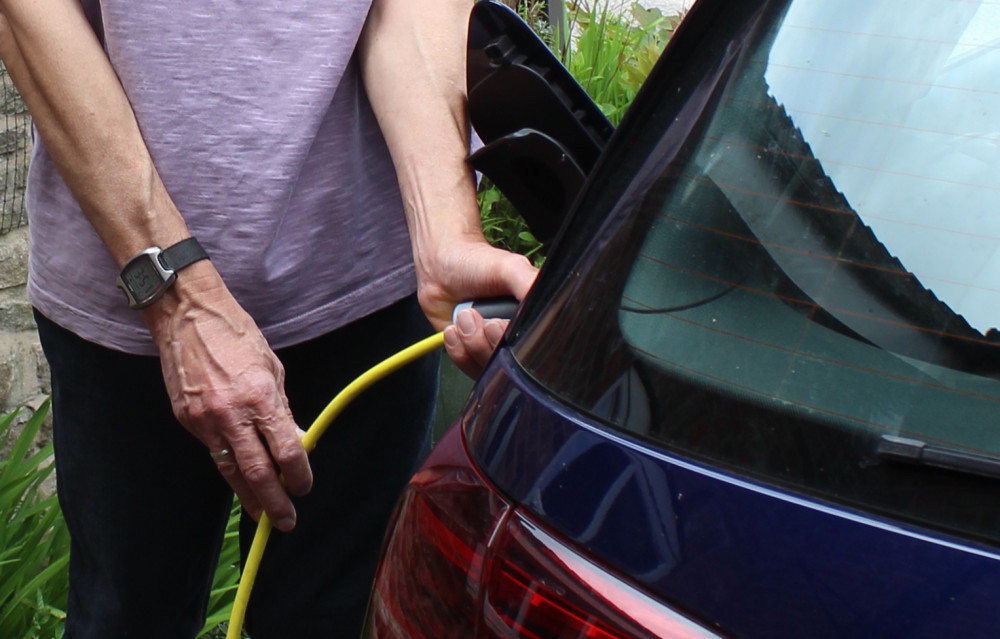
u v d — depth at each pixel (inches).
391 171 67.4
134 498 67.9
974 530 32.2
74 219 62.7
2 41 56.6
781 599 32.2
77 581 71.9
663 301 38.6
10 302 114.0
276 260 62.4
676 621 32.9
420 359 70.7
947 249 35.6
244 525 74.0
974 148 36.1
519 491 37.4
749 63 40.3
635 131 42.8
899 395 34.7
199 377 57.1
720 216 38.8
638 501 35.0
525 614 35.4
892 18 38.5
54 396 68.7
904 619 31.1
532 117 57.3
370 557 72.7
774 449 34.8
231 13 58.7
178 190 59.9
